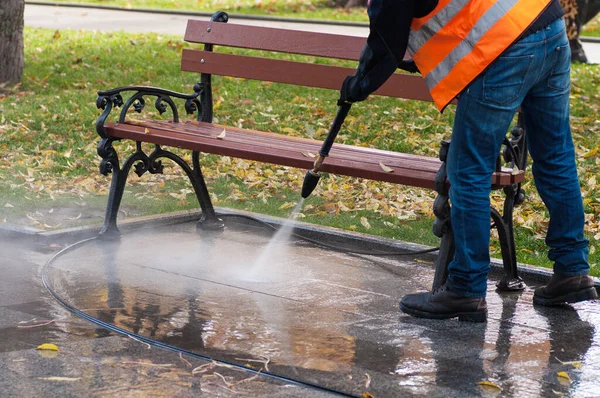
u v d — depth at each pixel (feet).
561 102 15.26
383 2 13.73
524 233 21.94
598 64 50.14
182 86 40.60
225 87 39.58
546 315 15.85
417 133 32.73
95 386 12.03
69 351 13.30
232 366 12.89
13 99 37.42
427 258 19.65
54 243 19.97
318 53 19.86
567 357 13.73
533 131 15.65
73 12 79.56
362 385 12.32
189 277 17.58
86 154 29.35
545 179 15.75
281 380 12.44
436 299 15.34
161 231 21.33
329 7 86.12
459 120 14.47
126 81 41.60
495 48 13.85
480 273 15.10
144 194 25.22
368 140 31.68
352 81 14.89
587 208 23.90
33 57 47.26
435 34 14.25
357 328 14.83
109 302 15.79
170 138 18.76
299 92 38.91
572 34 50.34
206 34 21.39
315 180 16.16
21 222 21.77
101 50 49.32
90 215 22.82
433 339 14.38
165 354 13.32
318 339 14.21
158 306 15.67
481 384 12.46
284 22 75.61
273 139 19.07
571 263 15.93
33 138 31.17
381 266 18.94
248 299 16.29
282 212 23.76
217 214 22.34
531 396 12.13
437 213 15.35
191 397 11.76
